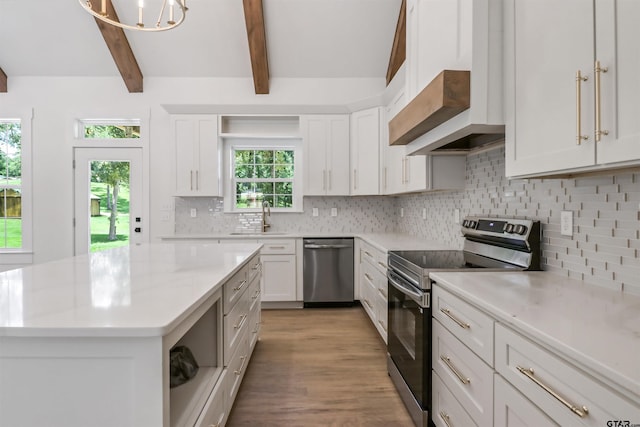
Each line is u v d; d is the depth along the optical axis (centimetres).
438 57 180
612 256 131
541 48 122
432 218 317
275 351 277
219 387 150
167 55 407
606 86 95
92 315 99
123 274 157
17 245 432
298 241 395
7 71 419
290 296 394
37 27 376
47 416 95
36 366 95
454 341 145
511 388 104
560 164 113
